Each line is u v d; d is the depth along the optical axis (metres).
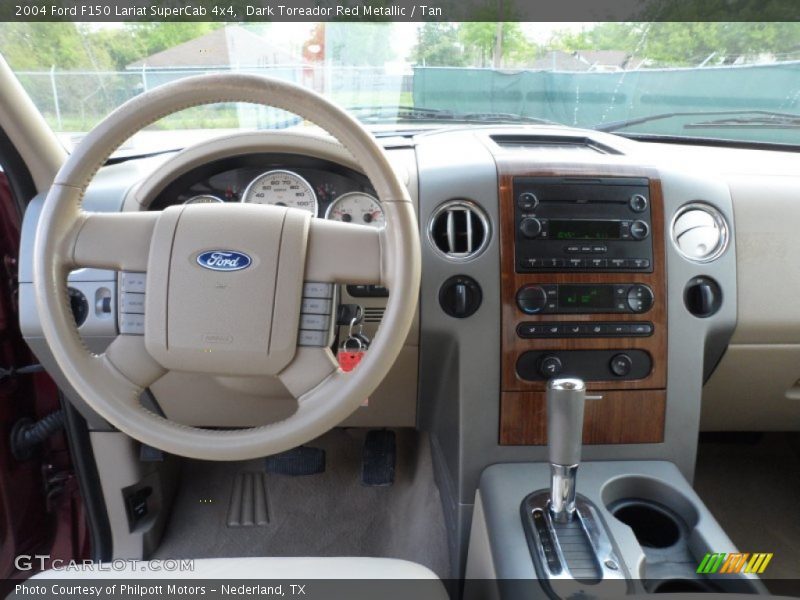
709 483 1.67
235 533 1.51
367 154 0.73
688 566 0.96
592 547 0.89
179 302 0.78
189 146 1.14
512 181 1.11
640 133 1.55
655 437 1.13
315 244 0.78
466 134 1.38
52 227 0.75
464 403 1.12
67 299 0.78
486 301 1.10
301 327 0.78
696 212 1.14
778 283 1.16
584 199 1.10
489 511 1.02
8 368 1.24
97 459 1.35
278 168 1.19
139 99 0.72
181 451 0.76
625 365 1.11
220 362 0.79
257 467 1.71
